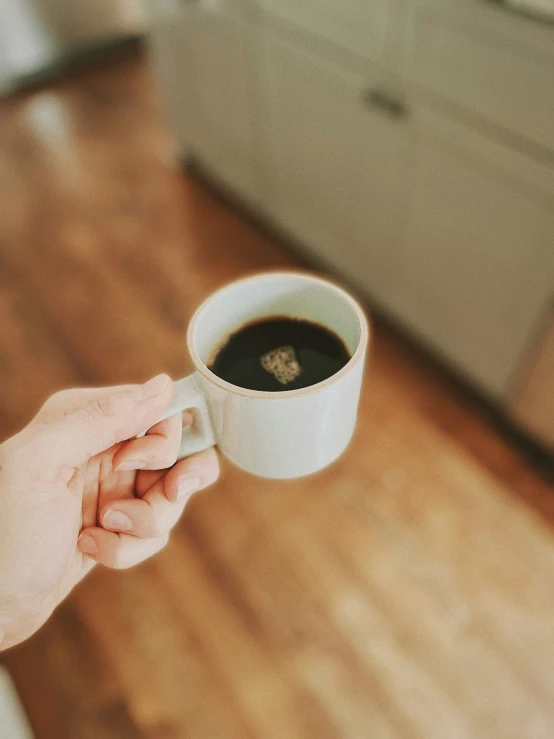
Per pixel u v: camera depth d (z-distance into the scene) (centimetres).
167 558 73
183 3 99
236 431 30
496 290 73
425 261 82
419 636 66
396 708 62
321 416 29
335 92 80
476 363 83
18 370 95
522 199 63
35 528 36
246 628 68
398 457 81
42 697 64
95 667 66
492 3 55
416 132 71
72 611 70
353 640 66
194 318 30
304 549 73
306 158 94
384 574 70
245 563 72
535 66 55
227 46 95
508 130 60
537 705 61
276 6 81
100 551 38
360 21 69
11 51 160
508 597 68
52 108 157
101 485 39
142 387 30
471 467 79
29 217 123
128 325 100
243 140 108
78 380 93
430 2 60
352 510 76
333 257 103
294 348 32
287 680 64
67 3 162
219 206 124
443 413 85
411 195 77
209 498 77
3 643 42
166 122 138
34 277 110
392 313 96
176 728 62
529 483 78
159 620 69
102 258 113
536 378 74
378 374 90
